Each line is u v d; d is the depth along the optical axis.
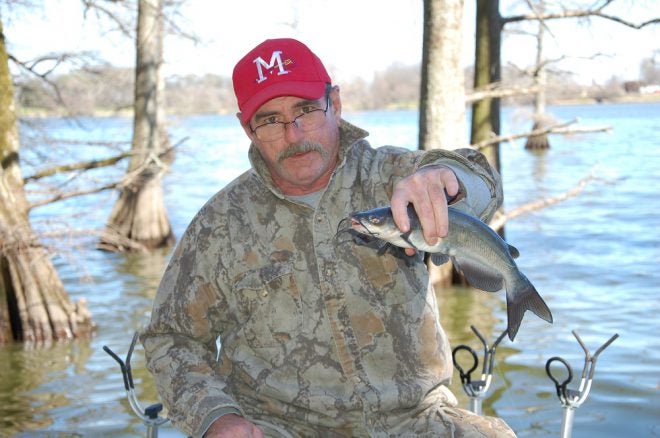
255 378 3.19
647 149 40.28
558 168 32.19
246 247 3.22
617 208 20.56
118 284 14.44
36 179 12.55
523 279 2.55
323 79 3.18
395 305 3.13
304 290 3.14
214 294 3.26
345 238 3.13
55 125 16.22
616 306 11.06
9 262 11.02
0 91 11.79
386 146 3.34
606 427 6.75
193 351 3.28
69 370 9.31
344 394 3.10
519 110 20.67
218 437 2.88
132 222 18.64
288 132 3.10
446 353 3.22
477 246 2.55
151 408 3.78
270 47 3.16
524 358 8.85
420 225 2.49
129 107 19.89
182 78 21.06
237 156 39.00
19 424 7.46
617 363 8.52
